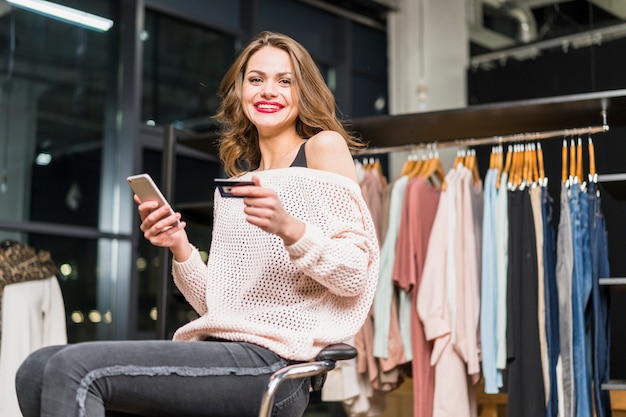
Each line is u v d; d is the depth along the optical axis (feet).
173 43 17.58
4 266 13.82
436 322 10.91
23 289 13.87
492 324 10.78
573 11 16.24
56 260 15.65
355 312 5.54
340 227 5.39
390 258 11.55
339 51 20.29
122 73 16.79
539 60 16.67
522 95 16.87
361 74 20.43
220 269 5.63
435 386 10.98
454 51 18.49
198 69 17.98
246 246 5.55
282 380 4.76
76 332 15.79
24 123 15.51
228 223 5.68
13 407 13.38
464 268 11.09
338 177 5.51
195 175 17.65
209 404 4.94
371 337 11.71
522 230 10.85
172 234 5.73
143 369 4.69
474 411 11.25
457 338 10.91
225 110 6.32
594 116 10.84
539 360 10.46
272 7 19.08
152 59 17.24
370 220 5.65
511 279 10.73
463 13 18.33
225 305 5.47
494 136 11.90
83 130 16.26
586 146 14.85
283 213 4.90
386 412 13.97
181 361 4.84
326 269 5.10
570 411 10.33
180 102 17.61
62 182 15.88
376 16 20.51
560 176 15.06
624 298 14.11
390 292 11.49
